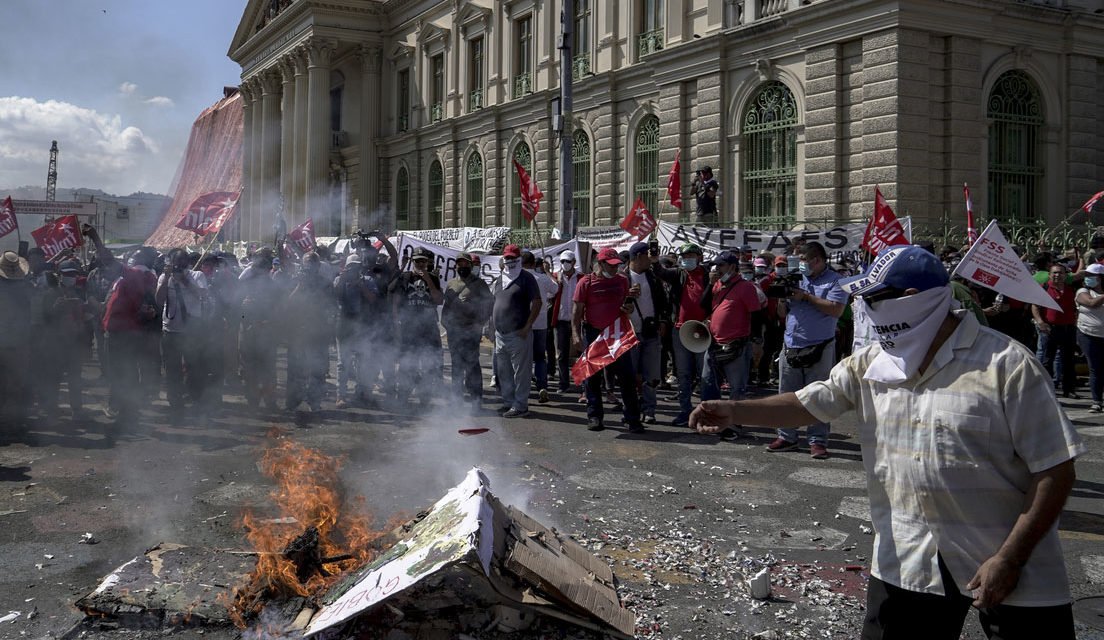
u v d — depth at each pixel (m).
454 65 34.16
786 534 5.46
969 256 5.37
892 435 2.58
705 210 19.20
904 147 16.67
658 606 4.29
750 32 19.48
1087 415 9.93
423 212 36.84
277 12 45.06
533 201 19.80
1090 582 4.66
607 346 8.70
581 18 26.72
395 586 3.69
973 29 17.30
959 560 2.44
